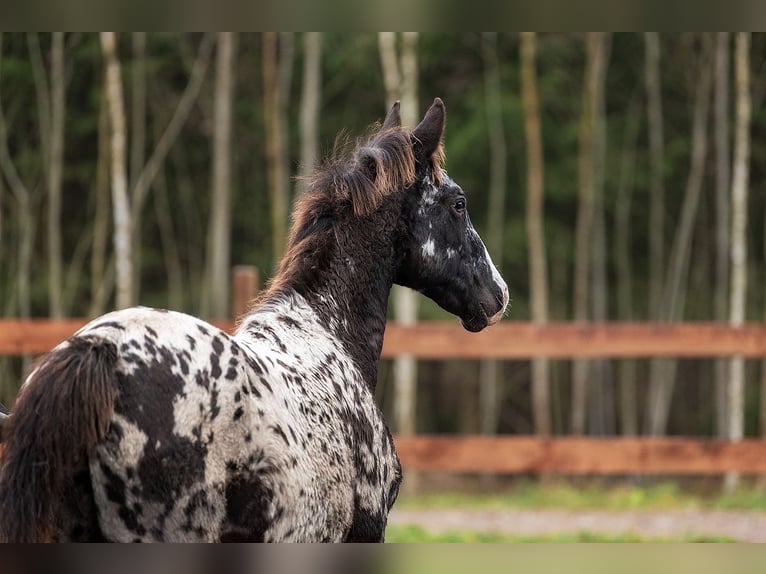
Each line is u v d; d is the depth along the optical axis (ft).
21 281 50.26
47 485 7.85
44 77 52.37
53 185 49.29
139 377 8.21
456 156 55.88
